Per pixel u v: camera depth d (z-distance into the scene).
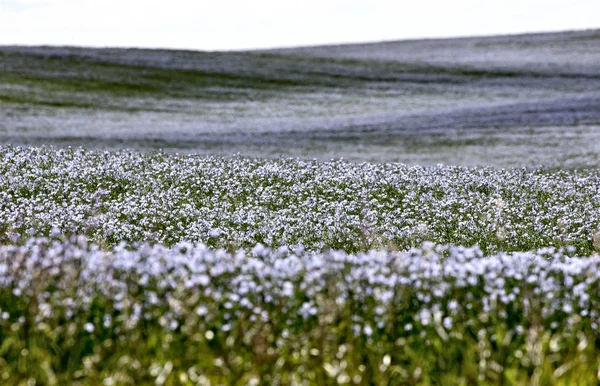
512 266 13.41
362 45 197.12
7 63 129.50
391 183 42.59
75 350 9.76
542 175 48.16
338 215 32.50
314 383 9.34
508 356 10.06
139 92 120.00
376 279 12.06
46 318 10.30
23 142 71.38
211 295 11.25
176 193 36.25
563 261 16.11
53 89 115.12
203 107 112.12
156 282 11.84
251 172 44.16
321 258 14.02
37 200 31.34
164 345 9.59
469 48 182.50
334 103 118.81
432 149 75.69
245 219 31.77
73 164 41.91
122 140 77.19
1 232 24.20
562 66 153.38
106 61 140.62
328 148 75.75
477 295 12.38
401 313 11.81
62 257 12.31
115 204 32.44
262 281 12.18
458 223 31.75
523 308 11.38
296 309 11.60
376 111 111.12
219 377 9.09
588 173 52.00
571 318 10.91
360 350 10.31
